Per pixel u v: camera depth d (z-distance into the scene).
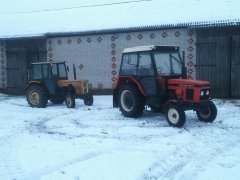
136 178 5.63
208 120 9.75
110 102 14.84
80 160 6.66
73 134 8.88
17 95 19.95
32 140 8.33
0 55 20.66
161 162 6.43
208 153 6.97
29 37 19.17
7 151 7.46
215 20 14.88
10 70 20.50
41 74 14.17
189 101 9.35
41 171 6.09
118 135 8.62
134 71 10.63
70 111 12.61
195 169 6.09
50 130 9.46
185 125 9.46
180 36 16.02
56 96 14.27
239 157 6.71
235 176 5.73
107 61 17.80
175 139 8.05
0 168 6.36
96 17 19.02
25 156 7.03
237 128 9.08
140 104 10.57
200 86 9.28
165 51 10.33
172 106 9.34
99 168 6.14
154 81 10.00
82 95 13.66
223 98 15.27
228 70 15.32
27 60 20.02
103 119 10.80
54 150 7.40
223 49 15.34
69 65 18.75
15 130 9.48
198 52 15.75
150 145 7.59
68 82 13.86
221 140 7.93
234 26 15.05
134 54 10.62
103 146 7.61
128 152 7.11
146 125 9.68
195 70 15.86
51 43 19.22
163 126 9.48
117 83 11.09
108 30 17.20
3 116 11.80
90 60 18.20
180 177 5.70
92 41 18.08
